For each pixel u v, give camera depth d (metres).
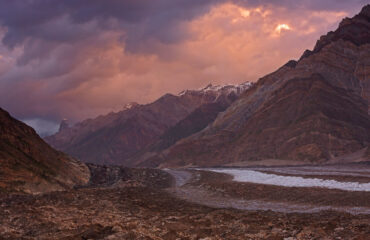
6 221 21.67
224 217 22.81
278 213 25.05
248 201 34.88
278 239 16.66
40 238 17.31
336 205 28.89
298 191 38.06
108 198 34.59
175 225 20.38
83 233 18.09
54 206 28.27
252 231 18.33
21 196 33.59
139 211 26.83
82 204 29.95
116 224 20.47
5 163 38.84
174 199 37.38
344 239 16.06
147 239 17.06
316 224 19.31
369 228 17.67
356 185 40.34
